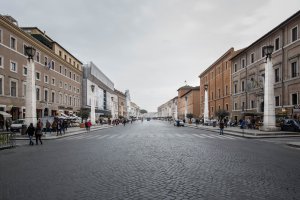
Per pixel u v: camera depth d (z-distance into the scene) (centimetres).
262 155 1302
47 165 1046
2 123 3412
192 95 9575
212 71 7094
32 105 2664
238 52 5353
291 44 3375
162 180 785
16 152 1502
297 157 1240
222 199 603
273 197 618
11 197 629
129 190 680
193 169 947
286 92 3500
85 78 7788
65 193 657
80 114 5359
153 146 1736
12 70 3747
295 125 2836
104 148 1641
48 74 4941
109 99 11550
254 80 4275
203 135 2858
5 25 3541
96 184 743
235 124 4819
